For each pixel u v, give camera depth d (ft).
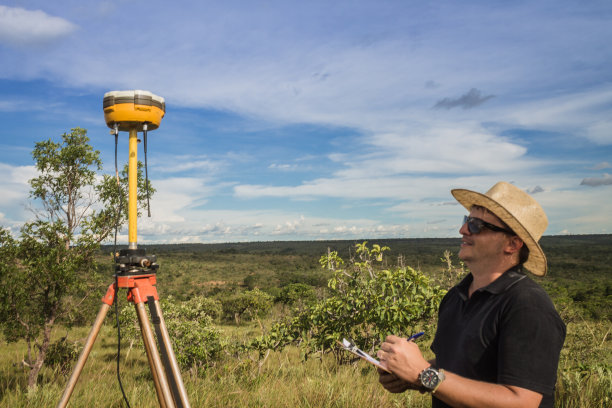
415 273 22.68
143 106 6.96
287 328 25.23
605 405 11.27
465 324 4.55
